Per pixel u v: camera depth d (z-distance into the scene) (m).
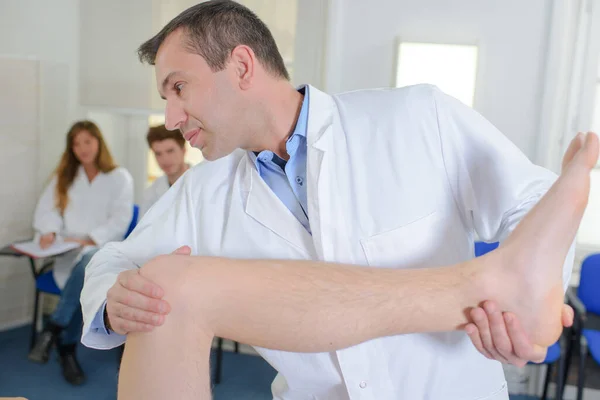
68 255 2.90
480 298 0.66
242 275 0.65
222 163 1.04
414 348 0.92
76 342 2.73
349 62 2.69
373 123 0.95
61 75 3.32
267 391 2.67
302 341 0.64
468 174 0.91
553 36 2.47
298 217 0.96
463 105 0.95
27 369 2.80
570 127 2.61
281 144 0.91
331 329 0.64
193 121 0.82
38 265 3.35
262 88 0.84
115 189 3.02
